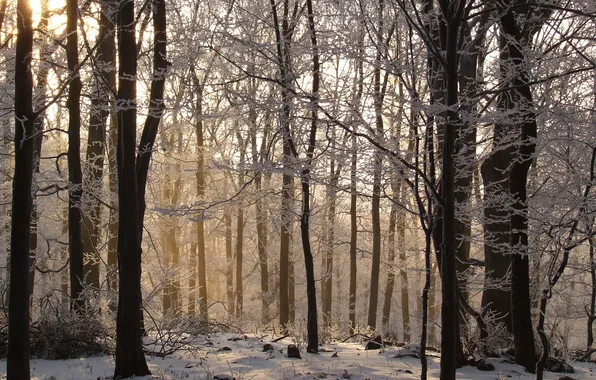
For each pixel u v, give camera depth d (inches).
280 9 346.0
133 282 261.4
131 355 258.8
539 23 275.0
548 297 194.2
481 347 307.0
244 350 338.0
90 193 422.0
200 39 246.8
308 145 269.6
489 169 341.4
